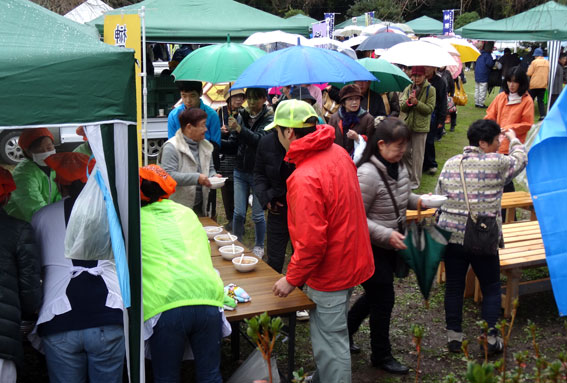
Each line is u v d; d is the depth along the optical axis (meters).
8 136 5.99
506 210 6.51
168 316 2.80
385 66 6.56
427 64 7.58
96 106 2.50
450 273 4.15
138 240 2.75
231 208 6.57
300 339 4.38
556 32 10.34
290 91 5.61
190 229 3.11
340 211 3.03
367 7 18.30
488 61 16.25
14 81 2.36
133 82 2.61
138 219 2.75
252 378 3.20
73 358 2.77
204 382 2.97
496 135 3.97
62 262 2.88
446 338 4.43
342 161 3.10
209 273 2.99
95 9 11.07
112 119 2.54
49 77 2.42
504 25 11.51
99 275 2.83
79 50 2.49
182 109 5.39
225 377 3.86
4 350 2.58
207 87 7.93
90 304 2.78
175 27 8.81
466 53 14.45
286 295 3.09
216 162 5.60
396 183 3.54
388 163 3.51
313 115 3.18
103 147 2.55
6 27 2.61
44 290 2.85
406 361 4.09
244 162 5.52
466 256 4.05
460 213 4.00
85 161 3.52
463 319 4.75
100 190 2.78
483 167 3.91
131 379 2.78
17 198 3.84
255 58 5.94
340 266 3.08
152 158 10.47
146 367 3.78
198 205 5.12
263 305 3.25
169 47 17.80
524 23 11.17
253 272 3.81
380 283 3.68
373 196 3.48
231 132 5.76
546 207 3.35
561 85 13.79
